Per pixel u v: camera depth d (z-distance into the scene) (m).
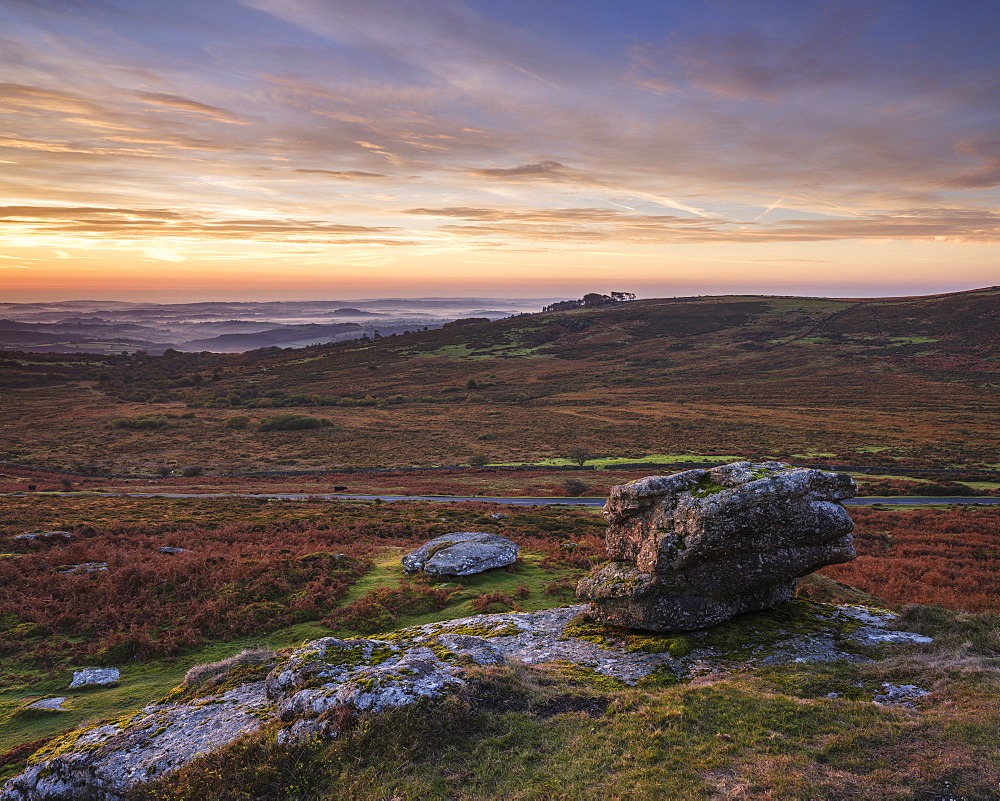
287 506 57.06
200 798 9.84
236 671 14.73
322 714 11.31
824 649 15.43
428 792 9.53
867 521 51.41
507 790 9.47
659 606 16.80
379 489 78.75
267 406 184.62
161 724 12.33
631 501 18.08
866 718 10.75
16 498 59.50
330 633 20.11
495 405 180.25
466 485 81.81
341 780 9.92
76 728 13.35
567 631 17.89
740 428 129.62
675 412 154.88
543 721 11.59
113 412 171.88
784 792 8.66
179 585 23.25
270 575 24.47
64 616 20.25
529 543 35.59
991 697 11.26
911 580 29.48
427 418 159.62
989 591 28.45
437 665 13.46
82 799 10.32
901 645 15.41
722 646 15.88
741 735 10.52
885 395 167.12
